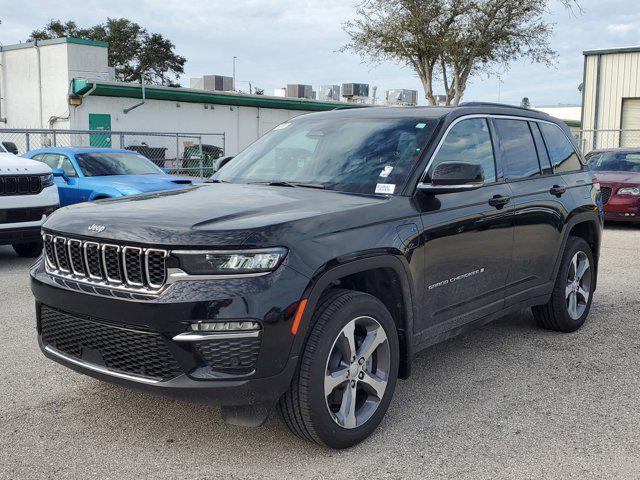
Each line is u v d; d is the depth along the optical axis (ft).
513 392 13.99
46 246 11.81
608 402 13.50
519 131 16.52
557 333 18.51
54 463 10.66
